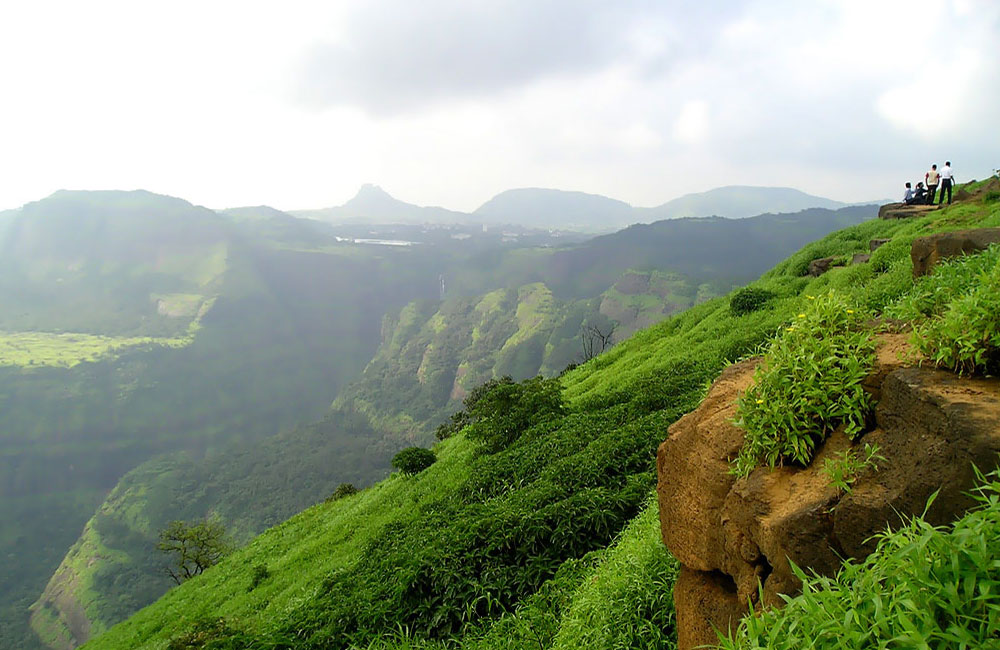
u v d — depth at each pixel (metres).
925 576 1.86
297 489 155.38
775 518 2.90
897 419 2.70
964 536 1.80
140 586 124.75
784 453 3.13
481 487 14.06
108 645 24.59
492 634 6.66
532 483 11.30
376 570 9.78
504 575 7.89
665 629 4.61
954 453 2.30
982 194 20.33
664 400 14.94
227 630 10.55
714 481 3.52
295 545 25.23
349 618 8.41
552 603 6.62
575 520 8.22
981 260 3.60
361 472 166.12
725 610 3.46
